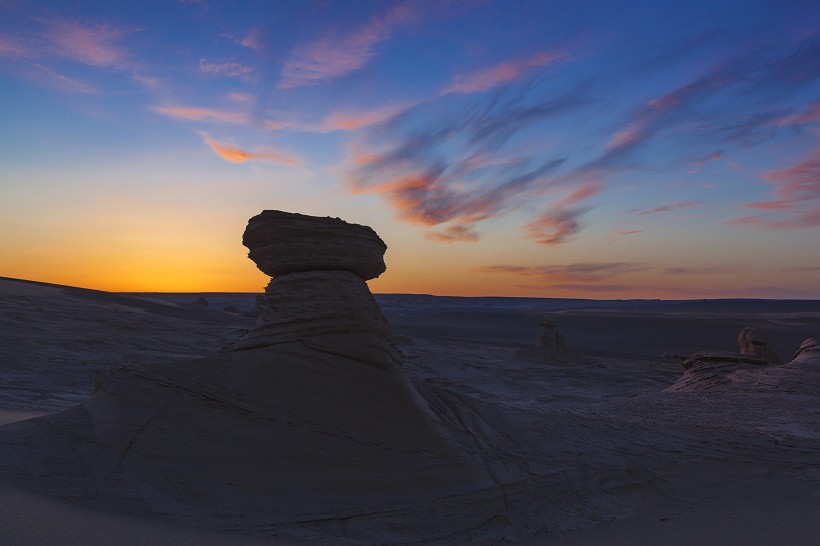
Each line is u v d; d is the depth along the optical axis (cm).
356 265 1308
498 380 3984
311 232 1273
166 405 1082
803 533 1022
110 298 6894
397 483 1038
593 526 1077
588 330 13300
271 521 884
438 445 1130
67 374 2803
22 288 6109
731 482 1381
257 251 1305
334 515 934
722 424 2070
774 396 2622
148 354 1409
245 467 995
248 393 1128
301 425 1088
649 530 1047
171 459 980
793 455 1588
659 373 4622
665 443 1566
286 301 1261
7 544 629
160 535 743
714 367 3247
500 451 1234
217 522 848
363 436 1098
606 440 1489
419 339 7306
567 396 3325
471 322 15575
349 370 1195
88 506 812
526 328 13550
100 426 1035
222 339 4872
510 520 1043
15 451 935
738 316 18350
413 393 1227
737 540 980
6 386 2425
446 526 981
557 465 1254
